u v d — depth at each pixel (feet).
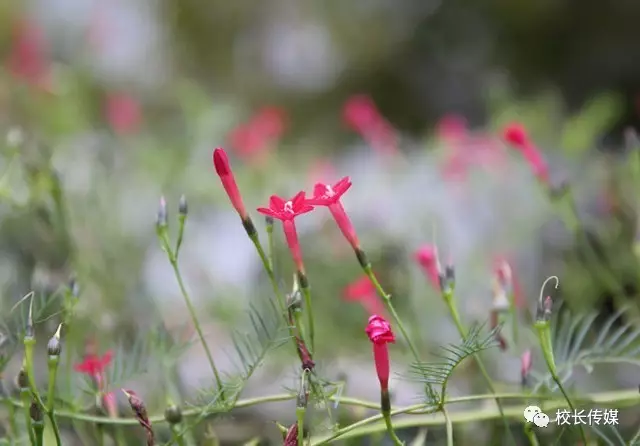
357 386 3.89
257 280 4.72
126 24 12.22
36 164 4.03
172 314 4.40
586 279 4.20
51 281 3.88
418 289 4.16
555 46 11.90
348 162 6.82
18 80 6.73
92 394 3.52
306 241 4.77
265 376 3.84
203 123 6.06
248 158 5.92
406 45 13.37
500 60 12.25
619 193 4.32
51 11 10.77
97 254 4.42
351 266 4.40
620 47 11.34
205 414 3.39
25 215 4.08
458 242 4.77
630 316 4.03
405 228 4.84
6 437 3.56
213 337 4.22
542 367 3.71
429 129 11.62
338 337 4.18
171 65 12.53
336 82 13.62
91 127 6.86
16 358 3.89
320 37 13.91
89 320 3.98
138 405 3.32
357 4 13.93
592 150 5.68
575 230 4.05
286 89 13.69
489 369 3.79
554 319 3.61
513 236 4.75
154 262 4.88
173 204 5.33
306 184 5.94
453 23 12.91
